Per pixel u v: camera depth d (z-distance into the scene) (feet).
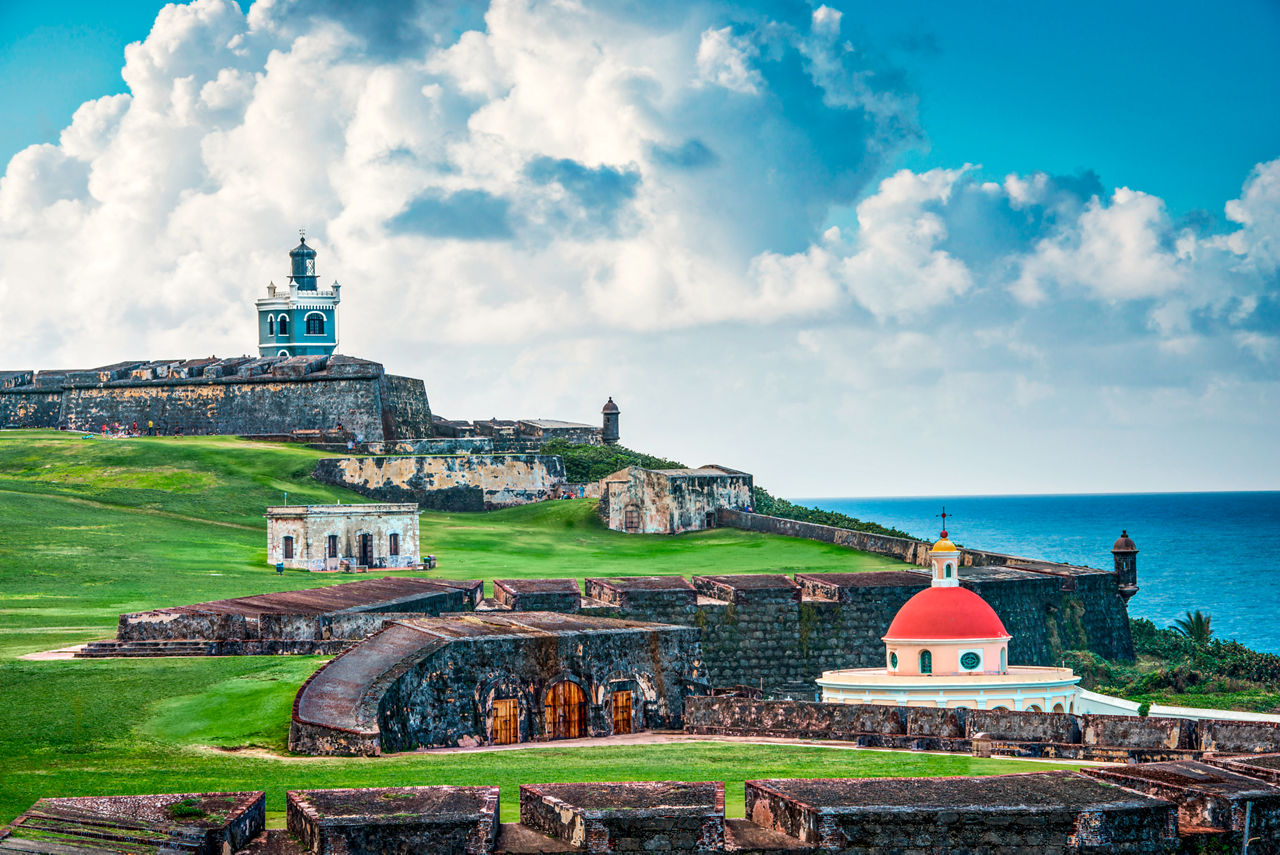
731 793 99.71
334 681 140.05
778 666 275.80
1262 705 266.77
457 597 228.43
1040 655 305.53
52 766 114.62
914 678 199.11
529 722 157.69
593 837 75.46
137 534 318.04
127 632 177.68
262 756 122.52
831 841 77.20
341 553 304.91
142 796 79.71
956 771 110.63
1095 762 118.32
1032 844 78.28
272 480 399.24
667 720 169.89
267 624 177.47
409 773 111.24
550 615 189.88
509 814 88.12
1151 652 339.36
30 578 253.44
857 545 363.56
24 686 148.46
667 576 301.63
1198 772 88.02
